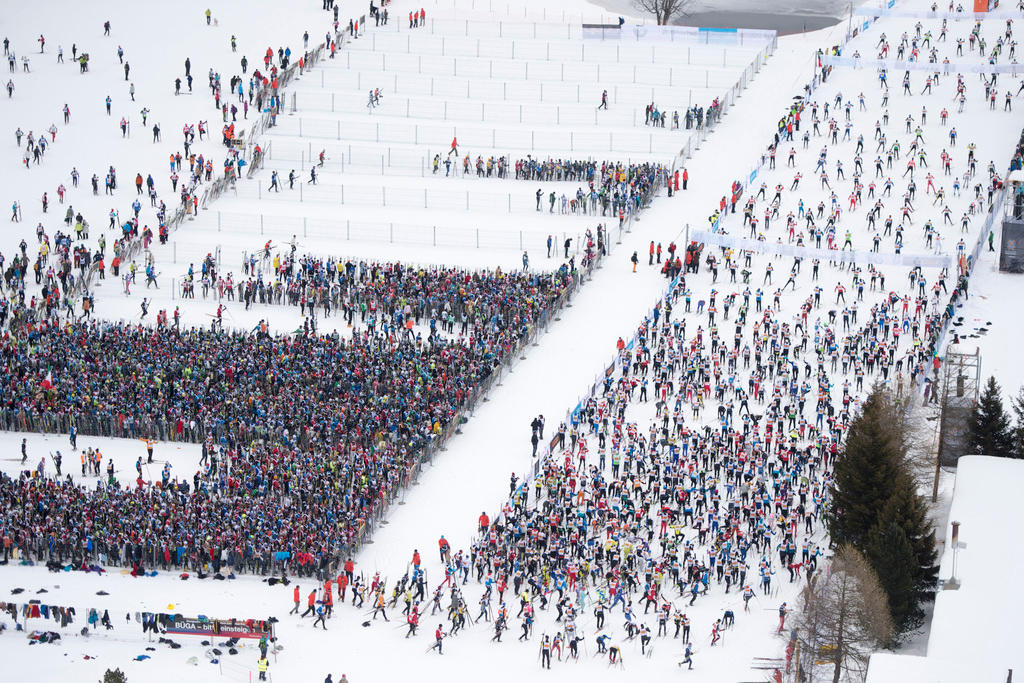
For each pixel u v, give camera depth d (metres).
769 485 160.50
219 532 154.62
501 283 197.88
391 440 168.38
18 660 139.62
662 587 148.38
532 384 183.75
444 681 136.75
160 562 155.12
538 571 149.88
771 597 145.75
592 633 143.00
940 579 135.75
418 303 195.50
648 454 164.75
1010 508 143.75
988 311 192.25
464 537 158.12
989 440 159.12
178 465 170.38
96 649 141.62
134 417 175.25
